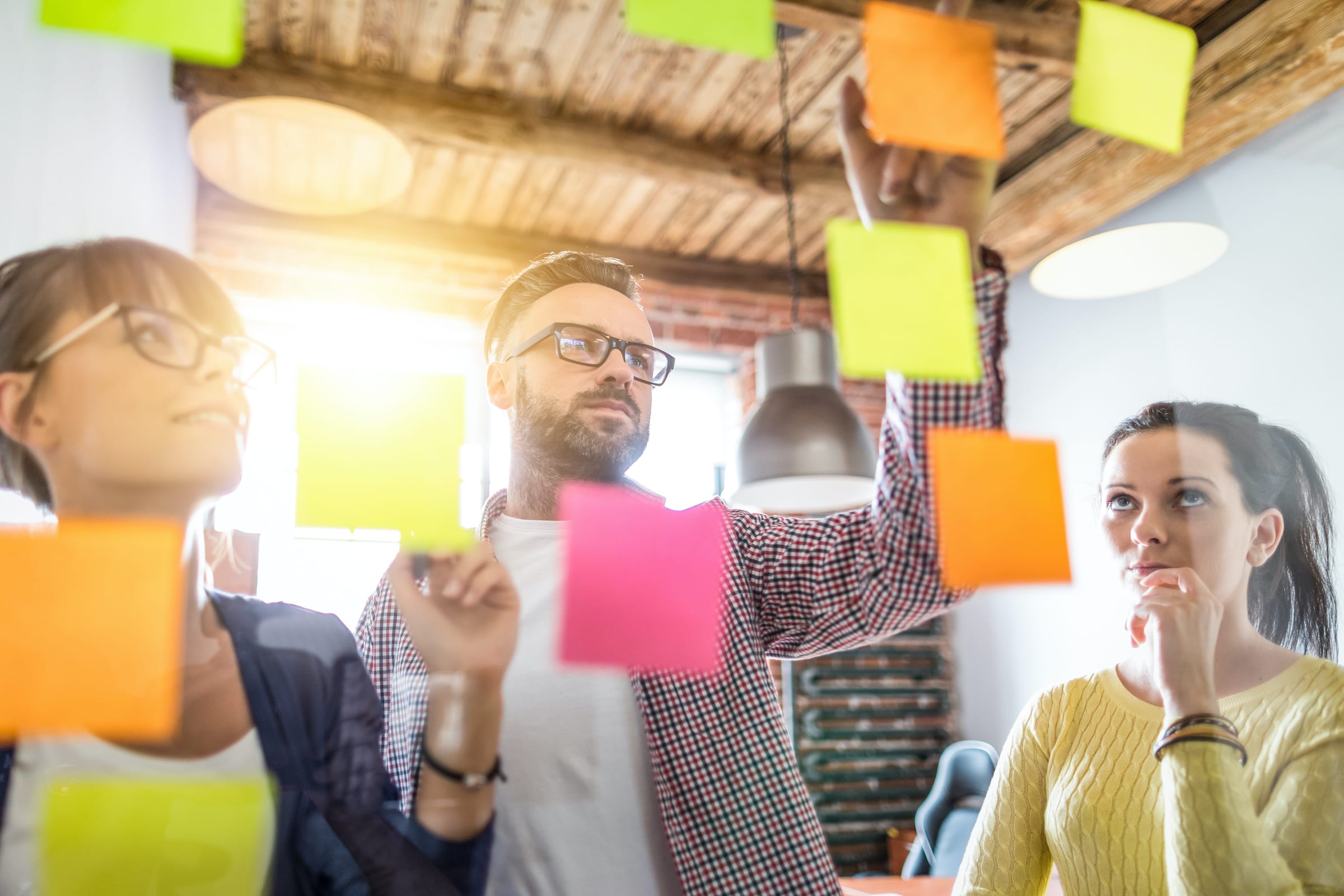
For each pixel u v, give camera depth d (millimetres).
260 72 2029
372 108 2146
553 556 826
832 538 818
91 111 1101
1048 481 682
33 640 483
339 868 557
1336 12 1910
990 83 590
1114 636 2717
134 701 499
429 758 615
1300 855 682
